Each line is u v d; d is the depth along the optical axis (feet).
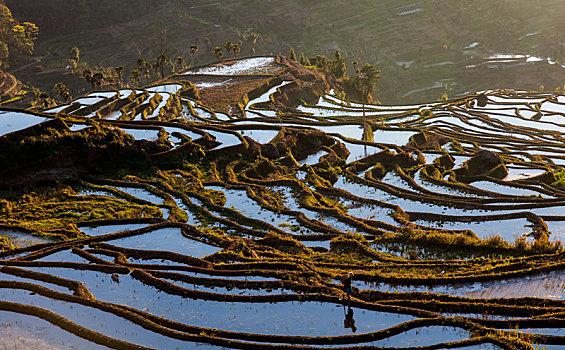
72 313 87.86
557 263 103.55
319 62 582.35
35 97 643.86
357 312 86.99
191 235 131.64
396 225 152.66
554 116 377.91
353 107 399.24
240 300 92.32
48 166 173.88
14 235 130.00
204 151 210.79
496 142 298.15
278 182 189.57
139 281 100.83
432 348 74.23
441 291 96.37
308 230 144.05
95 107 341.82
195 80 442.91
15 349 76.74
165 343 78.38
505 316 84.69
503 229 148.46
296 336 78.48
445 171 221.66
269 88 417.69
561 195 187.32
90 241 124.88
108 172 183.93
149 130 227.61
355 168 220.02
